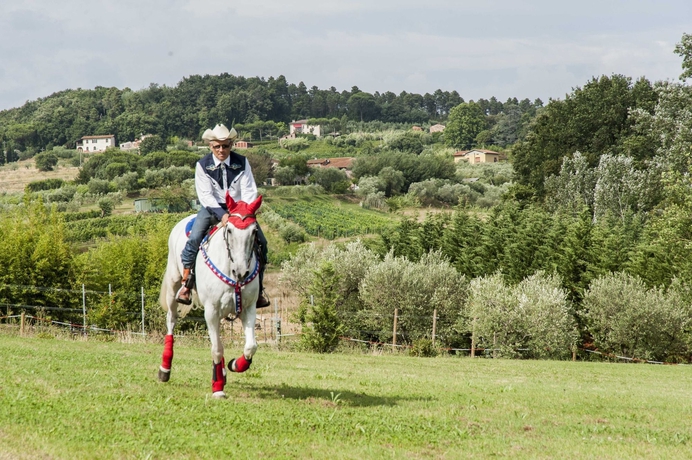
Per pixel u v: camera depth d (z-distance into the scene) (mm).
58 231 30609
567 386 13961
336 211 100875
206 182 8844
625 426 8320
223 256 8234
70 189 108375
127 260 31797
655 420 9016
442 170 124750
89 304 29922
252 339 8367
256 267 8406
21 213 33156
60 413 6570
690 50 46312
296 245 74312
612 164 50125
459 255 39469
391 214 97688
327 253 35594
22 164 185375
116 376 9656
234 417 6961
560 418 8617
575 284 33656
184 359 13789
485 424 7723
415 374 14766
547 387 13258
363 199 111562
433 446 6426
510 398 10375
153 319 28625
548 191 55875
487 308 27391
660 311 27672
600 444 6969
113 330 26609
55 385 8227
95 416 6566
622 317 27859
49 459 5117
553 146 60531
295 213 95188
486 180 125750
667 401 11586
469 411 8602
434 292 30078
